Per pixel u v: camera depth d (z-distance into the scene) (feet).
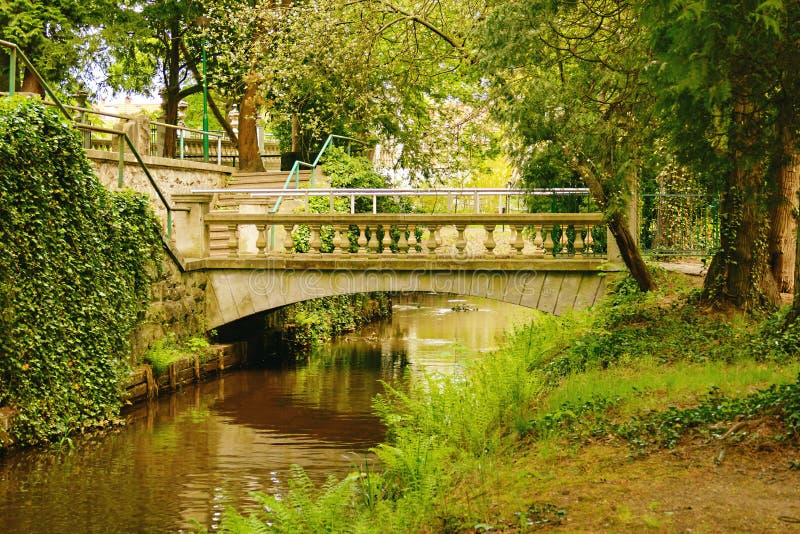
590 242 55.98
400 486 26.07
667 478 20.81
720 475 20.61
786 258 53.98
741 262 44.37
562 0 38.32
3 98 38.96
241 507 29.30
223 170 88.43
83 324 41.88
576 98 39.63
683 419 24.89
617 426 26.00
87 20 86.02
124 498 30.40
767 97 26.50
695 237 60.90
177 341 55.72
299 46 60.80
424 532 20.49
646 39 26.35
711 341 38.86
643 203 61.36
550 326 48.39
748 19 19.99
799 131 26.99
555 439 26.20
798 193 28.94
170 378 52.16
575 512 19.25
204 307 59.88
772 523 17.31
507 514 20.12
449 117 64.03
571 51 40.68
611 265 54.19
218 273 60.03
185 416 45.32
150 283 51.01
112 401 44.47
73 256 41.70
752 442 22.33
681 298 47.93
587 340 42.16
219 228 68.95
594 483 21.18
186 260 59.21
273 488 31.63
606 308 50.26
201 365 56.65
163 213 75.25
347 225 58.13
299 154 95.25
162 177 75.61
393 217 57.36
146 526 27.40
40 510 28.94
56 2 83.35
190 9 90.94
